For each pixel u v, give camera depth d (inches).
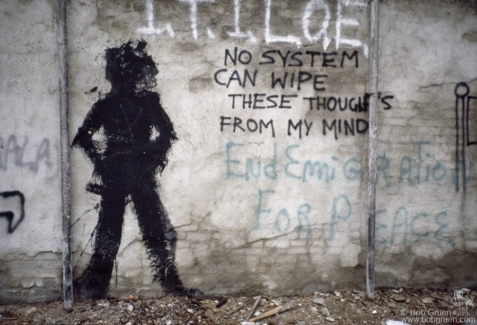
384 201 151.0
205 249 145.1
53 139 136.1
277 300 147.0
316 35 143.8
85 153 137.7
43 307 137.7
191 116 140.9
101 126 137.9
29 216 136.9
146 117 139.6
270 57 142.6
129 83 138.0
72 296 136.7
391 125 149.3
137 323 132.4
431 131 151.3
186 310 139.6
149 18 137.0
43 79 134.2
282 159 145.3
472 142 153.6
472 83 151.9
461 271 156.2
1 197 135.0
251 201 145.3
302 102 144.9
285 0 141.6
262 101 143.3
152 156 140.6
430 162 152.0
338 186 148.2
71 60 134.6
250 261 147.3
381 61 147.1
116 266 141.8
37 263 138.8
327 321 137.2
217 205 144.0
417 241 153.8
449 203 153.8
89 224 139.4
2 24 131.6
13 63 132.8
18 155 135.0
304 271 149.7
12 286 138.3
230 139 142.8
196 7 138.6
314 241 149.1
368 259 146.7
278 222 146.8
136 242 142.1
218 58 140.6
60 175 137.1
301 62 144.0
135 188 140.6
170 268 144.2
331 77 145.3
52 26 133.5
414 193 152.0
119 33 136.3
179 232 143.6
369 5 144.5
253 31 141.4
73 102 135.7
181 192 142.4
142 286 143.6
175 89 139.8
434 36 148.9
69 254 135.0
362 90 146.8
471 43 150.9
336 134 146.8
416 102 149.8
